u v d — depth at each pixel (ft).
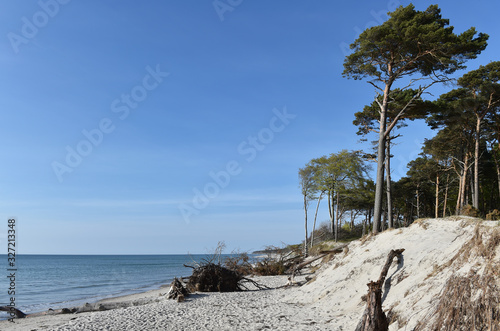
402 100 95.04
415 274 34.81
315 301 44.16
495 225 27.48
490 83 109.50
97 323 37.88
